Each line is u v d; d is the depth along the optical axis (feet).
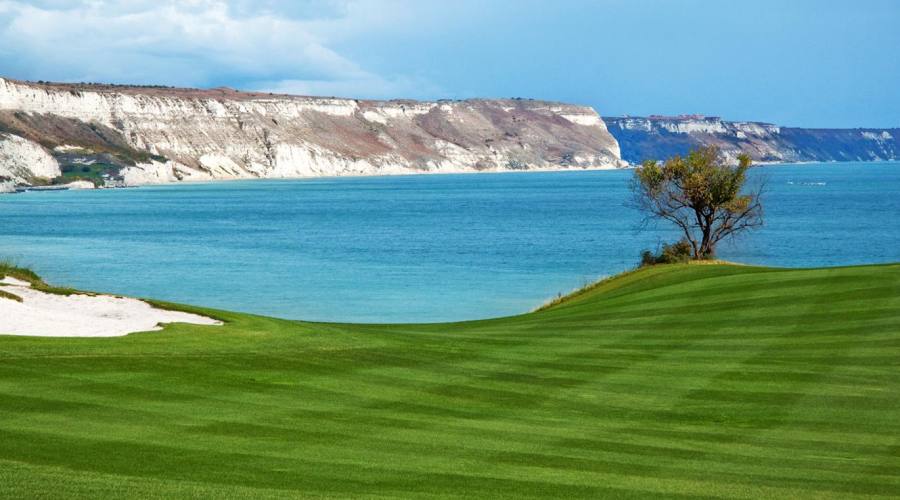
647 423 64.18
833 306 110.93
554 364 85.35
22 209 609.83
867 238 367.04
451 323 133.28
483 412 65.92
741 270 151.84
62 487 42.22
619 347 95.30
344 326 118.01
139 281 230.89
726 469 52.39
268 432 56.49
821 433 61.87
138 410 60.08
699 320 111.14
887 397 72.08
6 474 44.11
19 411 58.13
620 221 484.74
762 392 74.02
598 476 49.73
